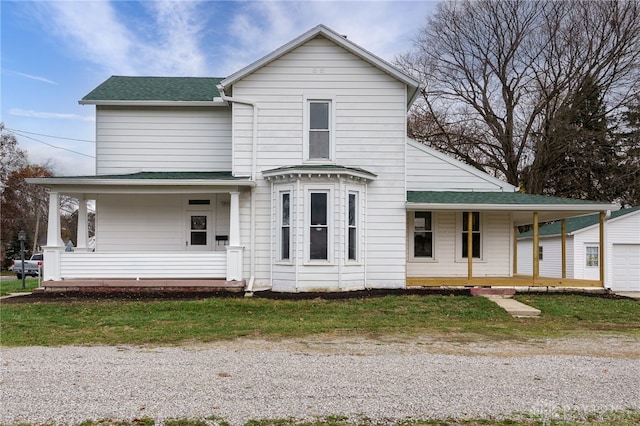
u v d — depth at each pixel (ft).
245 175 45.27
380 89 45.85
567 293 45.34
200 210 49.39
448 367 20.68
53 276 42.88
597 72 90.89
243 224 45.01
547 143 92.53
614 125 93.40
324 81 45.68
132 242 48.83
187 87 55.52
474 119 103.09
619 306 39.96
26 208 175.42
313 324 31.53
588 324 33.47
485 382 18.56
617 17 87.92
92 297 40.91
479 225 52.08
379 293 43.09
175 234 49.14
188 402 16.12
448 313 36.24
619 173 92.48
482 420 14.83
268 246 44.80
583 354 23.67
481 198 48.29
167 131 50.98
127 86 54.65
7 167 164.45
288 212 43.57
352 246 44.37
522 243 88.79
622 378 19.35
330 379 18.75
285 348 24.44
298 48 45.75
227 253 43.50
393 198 45.62
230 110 51.29
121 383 18.12
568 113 91.61
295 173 42.04
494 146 98.84
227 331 29.01
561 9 92.43
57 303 38.47
